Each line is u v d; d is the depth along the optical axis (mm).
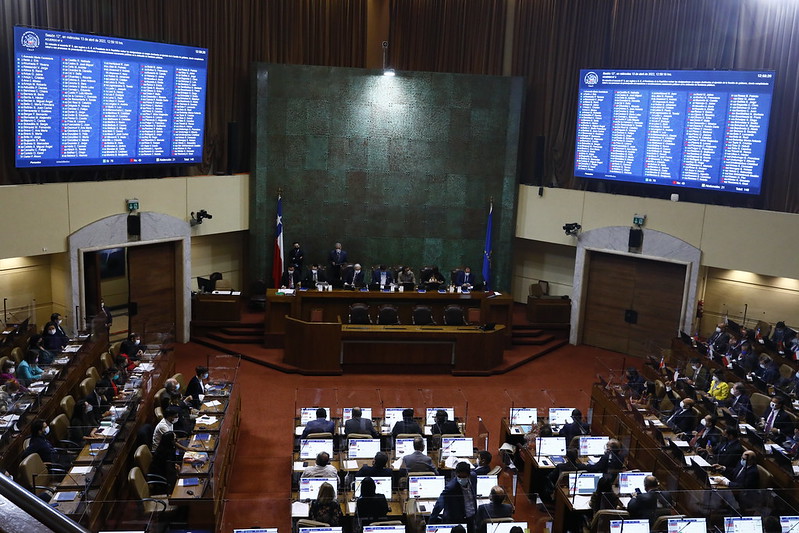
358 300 17938
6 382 11555
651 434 12086
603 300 19656
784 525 8977
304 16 19734
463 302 18422
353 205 20328
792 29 16047
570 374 17812
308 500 9406
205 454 10172
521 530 8711
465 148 20266
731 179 16656
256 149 19359
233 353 17844
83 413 11117
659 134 17359
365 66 20688
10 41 14352
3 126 14664
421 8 20297
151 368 13867
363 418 11570
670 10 17688
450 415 12289
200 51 16969
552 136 19906
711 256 17438
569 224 19297
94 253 16531
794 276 16344
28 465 8922
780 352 15648
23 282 16078
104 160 15836
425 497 9492
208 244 20031
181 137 17297
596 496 9727
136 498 8977
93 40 14891
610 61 18781
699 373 14719
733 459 11055
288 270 19297
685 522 8711
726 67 17094
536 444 11523
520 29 19984
